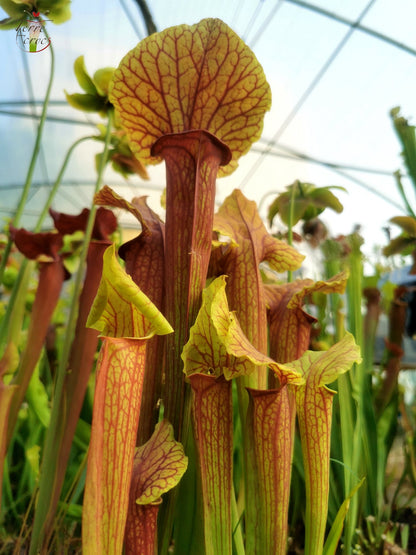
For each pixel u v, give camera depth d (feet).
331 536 0.92
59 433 1.14
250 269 1.02
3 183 11.52
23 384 1.26
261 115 0.99
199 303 0.91
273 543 0.85
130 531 0.79
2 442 1.15
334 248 1.89
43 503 1.08
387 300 2.58
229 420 0.86
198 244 0.90
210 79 0.96
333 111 9.24
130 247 1.03
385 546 1.61
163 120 0.99
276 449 0.85
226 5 7.61
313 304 2.29
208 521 0.85
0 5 1.35
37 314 1.31
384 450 1.95
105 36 8.53
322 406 0.87
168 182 0.93
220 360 0.88
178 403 0.90
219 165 0.96
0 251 2.45
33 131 10.41
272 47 8.29
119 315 0.84
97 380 0.73
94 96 1.55
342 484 1.67
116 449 0.73
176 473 0.80
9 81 8.86
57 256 1.37
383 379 2.03
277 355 1.09
